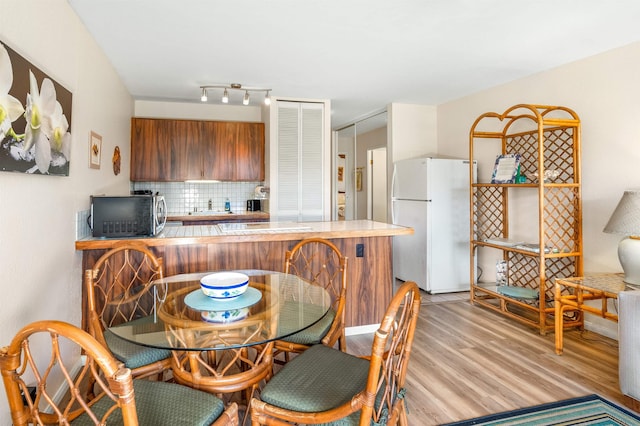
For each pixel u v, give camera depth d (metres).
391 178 5.00
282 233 2.73
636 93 2.87
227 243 2.76
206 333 1.47
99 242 2.41
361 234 2.88
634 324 2.00
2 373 0.95
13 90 1.55
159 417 1.23
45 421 1.11
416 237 4.48
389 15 2.47
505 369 2.49
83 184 2.56
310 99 4.75
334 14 2.45
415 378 2.37
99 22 2.54
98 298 2.52
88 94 2.67
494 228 4.24
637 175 2.87
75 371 2.40
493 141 4.21
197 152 4.83
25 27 1.70
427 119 5.10
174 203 5.11
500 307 3.76
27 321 1.75
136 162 4.61
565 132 3.34
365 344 2.87
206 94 4.45
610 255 3.06
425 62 3.38
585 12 2.44
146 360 1.71
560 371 2.47
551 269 3.58
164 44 2.93
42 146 1.84
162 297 1.87
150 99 4.79
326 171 4.89
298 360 1.59
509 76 3.80
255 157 5.03
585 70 3.24
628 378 2.03
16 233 1.64
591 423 1.91
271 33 2.74
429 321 3.41
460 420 1.93
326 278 2.96
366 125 5.97
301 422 1.26
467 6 2.36
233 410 1.34
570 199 3.35
